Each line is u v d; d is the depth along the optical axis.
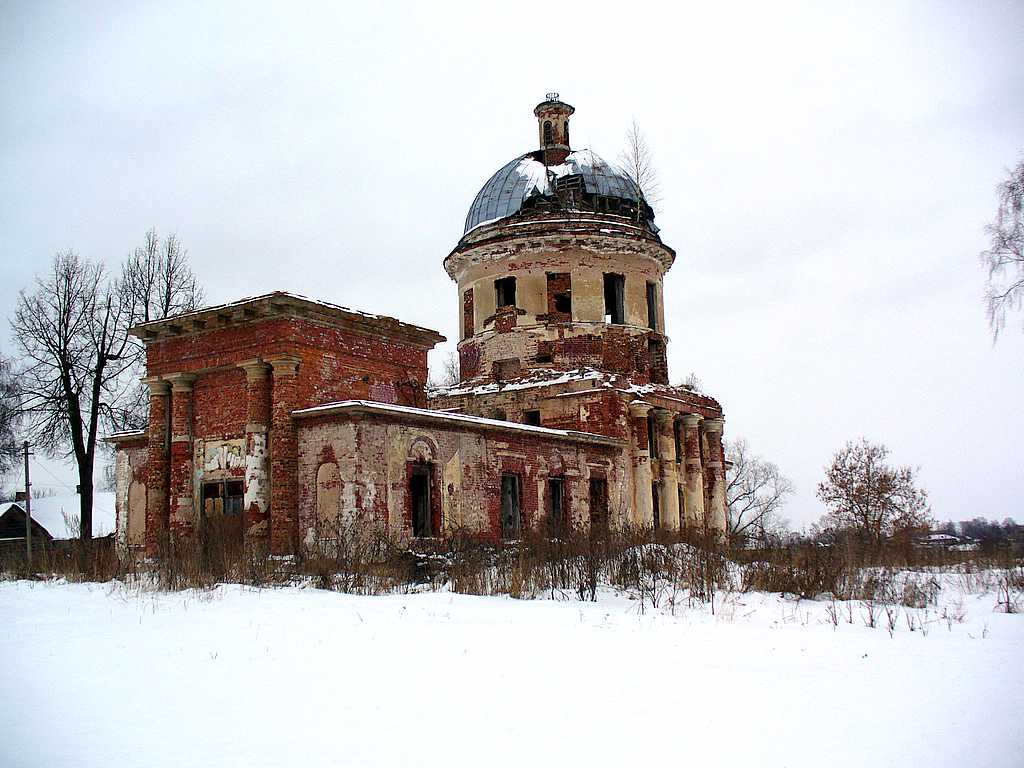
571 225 36.50
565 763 6.79
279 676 9.98
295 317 25.64
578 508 31.58
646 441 34.72
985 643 12.40
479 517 27.41
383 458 24.36
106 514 58.78
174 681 9.74
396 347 28.91
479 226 38.09
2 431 38.25
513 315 36.59
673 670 10.33
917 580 22.09
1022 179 22.91
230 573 21.20
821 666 10.61
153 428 28.16
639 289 37.62
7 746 7.22
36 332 37.19
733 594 18.84
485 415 36.03
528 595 18.56
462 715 8.23
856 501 48.75
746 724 7.91
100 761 6.80
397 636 12.71
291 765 6.71
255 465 25.41
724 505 39.62
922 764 6.77
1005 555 31.28
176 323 27.34
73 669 10.44
